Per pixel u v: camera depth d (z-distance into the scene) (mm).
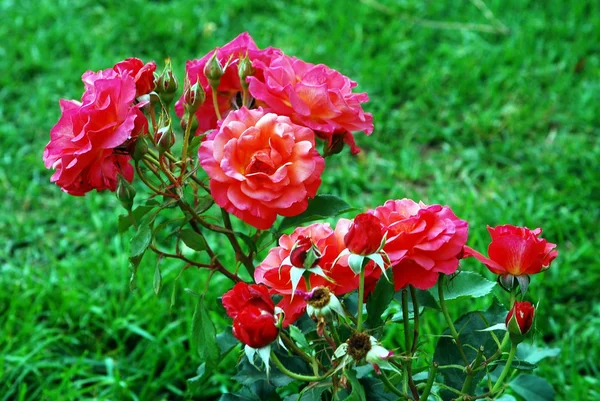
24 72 2576
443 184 2051
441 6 2852
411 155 2184
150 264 1760
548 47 2596
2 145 2236
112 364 1575
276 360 1064
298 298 1086
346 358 1043
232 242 1220
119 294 1715
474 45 2623
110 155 1092
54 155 1089
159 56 2645
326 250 1084
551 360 1580
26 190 2092
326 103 1118
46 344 1579
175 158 1145
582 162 2080
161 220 1907
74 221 1980
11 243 1910
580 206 1960
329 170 2166
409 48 2629
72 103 1149
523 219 1891
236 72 1172
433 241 1062
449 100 2410
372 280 1096
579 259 1784
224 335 1230
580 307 1696
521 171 2109
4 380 1548
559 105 2369
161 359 1592
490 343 1182
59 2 2947
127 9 2879
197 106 1129
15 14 2857
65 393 1536
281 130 1081
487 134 2268
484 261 1109
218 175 1079
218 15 2854
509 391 1478
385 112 2367
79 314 1663
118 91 1082
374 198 1997
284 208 1083
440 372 1187
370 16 2840
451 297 1190
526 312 1070
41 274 1764
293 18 2816
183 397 1556
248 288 1061
